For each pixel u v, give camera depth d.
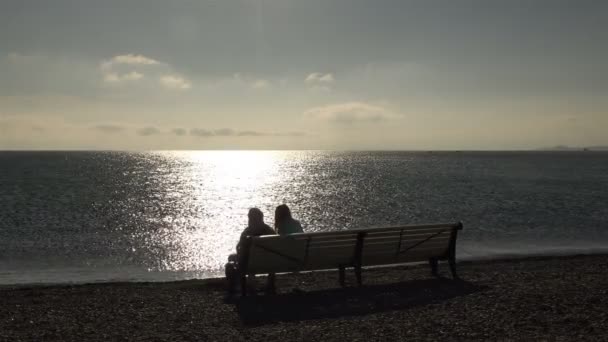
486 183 63.25
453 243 11.90
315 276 12.47
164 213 34.12
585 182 64.81
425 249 11.67
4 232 23.94
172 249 19.94
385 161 179.00
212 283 12.16
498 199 41.75
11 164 134.50
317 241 10.48
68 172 94.62
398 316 8.46
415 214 32.19
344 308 9.16
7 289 11.91
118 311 9.18
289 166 141.25
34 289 11.73
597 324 7.75
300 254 10.44
